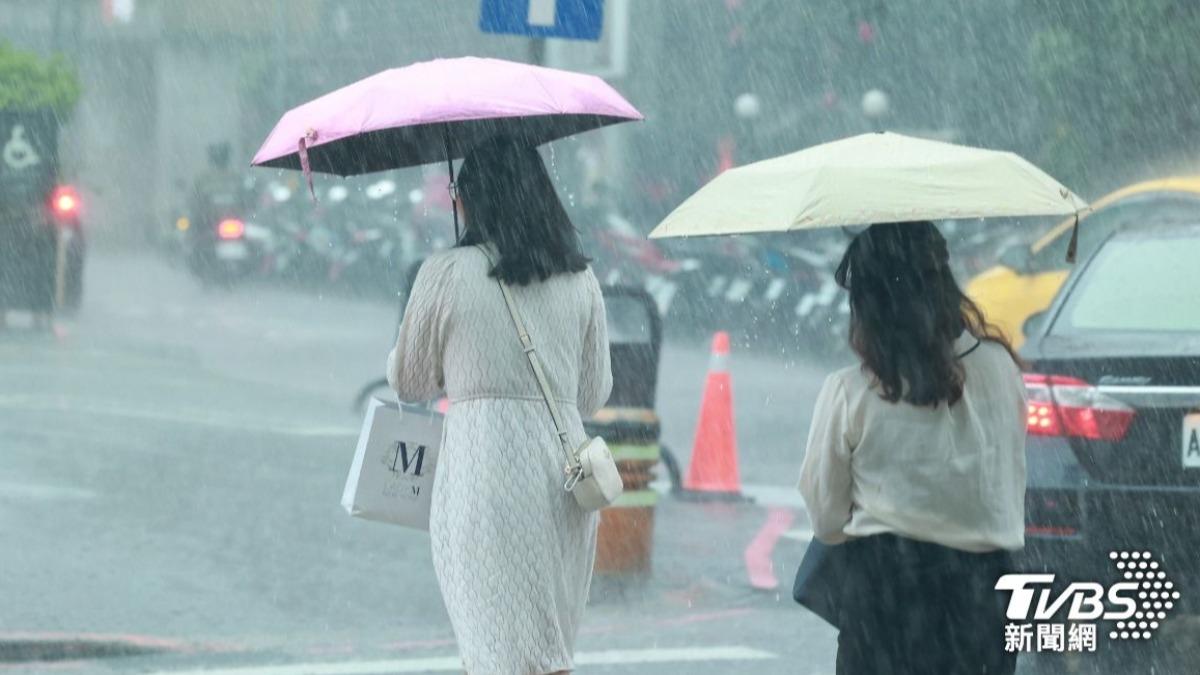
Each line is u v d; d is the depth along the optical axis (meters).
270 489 31.95
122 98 139.62
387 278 86.44
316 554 26.58
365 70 136.88
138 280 87.81
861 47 85.06
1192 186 36.12
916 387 12.17
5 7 140.25
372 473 13.75
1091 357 19.22
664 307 68.56
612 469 13.32
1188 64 65.31
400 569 25.75
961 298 12.48
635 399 25.14
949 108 78.50
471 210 13.50
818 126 89.44
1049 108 68.81
